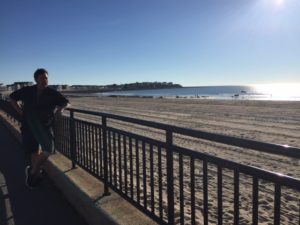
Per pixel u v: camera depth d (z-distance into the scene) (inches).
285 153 95.3
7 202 232.8
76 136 268.8
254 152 388.8
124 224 166.1
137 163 178.7
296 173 305.7
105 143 209.9
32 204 228.1
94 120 807.1
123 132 188.5
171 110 1090.7
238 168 111.3
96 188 221.9
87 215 198.5
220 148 418.0
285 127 618.2
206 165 127.7
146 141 166.7
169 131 146.5
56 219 203.9
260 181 264.4
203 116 851.4
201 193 240.2
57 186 265.3
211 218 197.0
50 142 250.8
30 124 248.8
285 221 196.4
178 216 197.0
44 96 249.3
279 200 97.7
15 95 253.1
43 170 311.3
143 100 1973.4
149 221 169.0
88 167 245.9
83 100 2395.4
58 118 324.5
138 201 177.9
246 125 654.5
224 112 947.3
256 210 105.5
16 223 199.2
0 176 298.4
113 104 1657.2
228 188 249.9
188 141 473.7
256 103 1316.4
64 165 281.1
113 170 213.0
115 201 198.1
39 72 248.2
